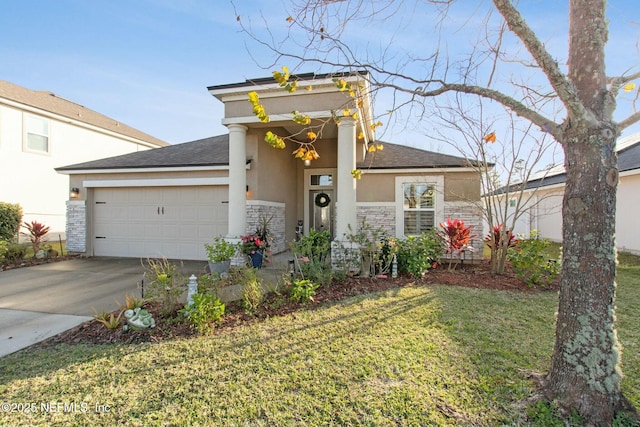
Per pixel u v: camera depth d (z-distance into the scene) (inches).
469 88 132.6
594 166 102.1
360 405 112.4
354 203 309.0
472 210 394.0
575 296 106.0
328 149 501.4
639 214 471.2
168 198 435.2
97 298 249.3
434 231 355.3
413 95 167.5
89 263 401.1
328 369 136.3
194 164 412.2
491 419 103.9
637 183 475.5
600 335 102.3
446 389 120.4
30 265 387.9
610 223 102.7
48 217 622.2
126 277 322.0
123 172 437.7
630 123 105.2
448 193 402.3
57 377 133.4
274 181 430.9
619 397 103.2
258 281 234.8
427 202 411.8
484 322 187.5
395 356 146.1
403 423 103.2
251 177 389.1
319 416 107.6
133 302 202.4
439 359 143.0
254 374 133.9
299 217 508.7
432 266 340.2
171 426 104.8
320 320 192.4
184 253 429.1
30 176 594.6
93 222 457.4
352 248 298.4
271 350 154.6
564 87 101.0
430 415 106.4
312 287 227.9
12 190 568.4
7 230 481.4
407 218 416.8
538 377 124.0
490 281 289.3
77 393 122.5
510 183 353.1
